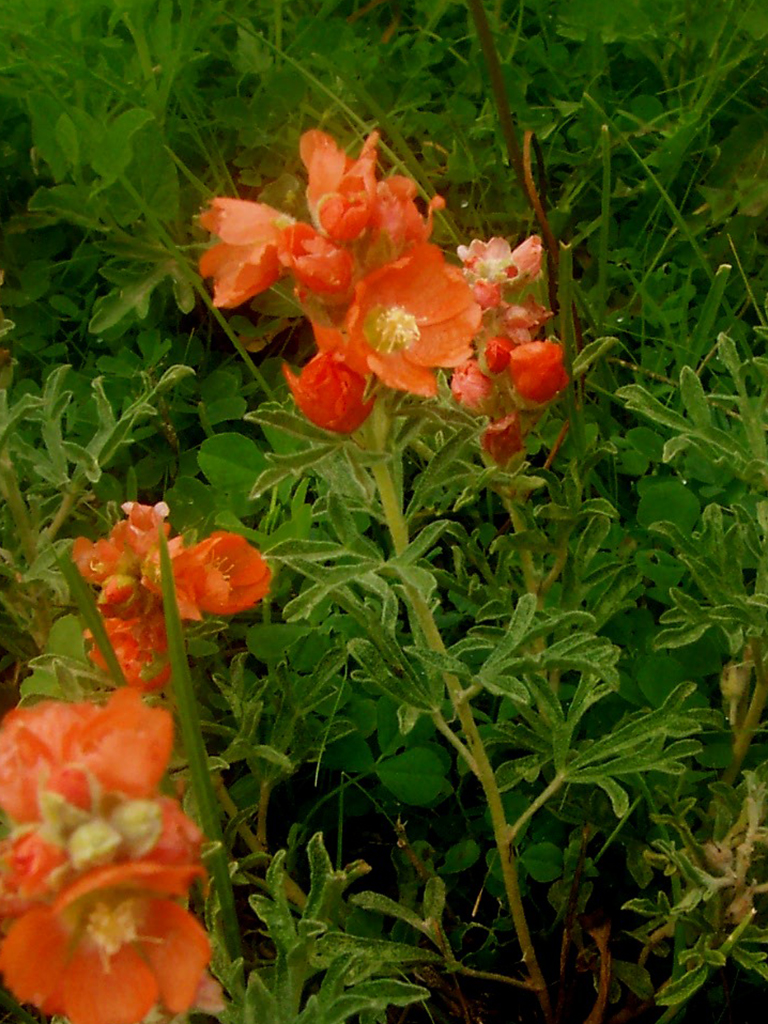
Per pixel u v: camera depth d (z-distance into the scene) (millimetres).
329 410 183
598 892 264
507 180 393
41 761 142
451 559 314
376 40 442
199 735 191
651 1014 250
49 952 140
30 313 362
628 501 327
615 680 209
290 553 207
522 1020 254
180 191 384
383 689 221
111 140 339
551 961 260
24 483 313
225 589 225
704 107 396
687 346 342
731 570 250
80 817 137
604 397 333
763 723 255
